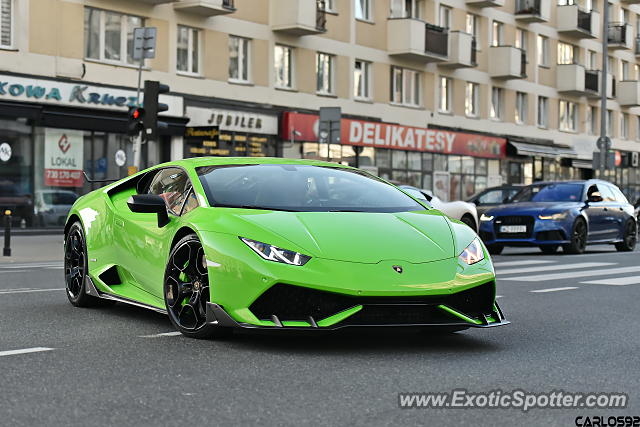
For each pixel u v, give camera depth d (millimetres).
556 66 52469
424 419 4590
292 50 35844
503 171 48094
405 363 6148
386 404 4898
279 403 4895
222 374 5691
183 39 31875
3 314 8602
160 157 31219
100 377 5570
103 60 29203
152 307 7602
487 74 46531
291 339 7059
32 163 27688
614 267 16062
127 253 8172
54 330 7539
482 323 6684
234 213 6957
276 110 34688
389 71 40312
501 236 20469
